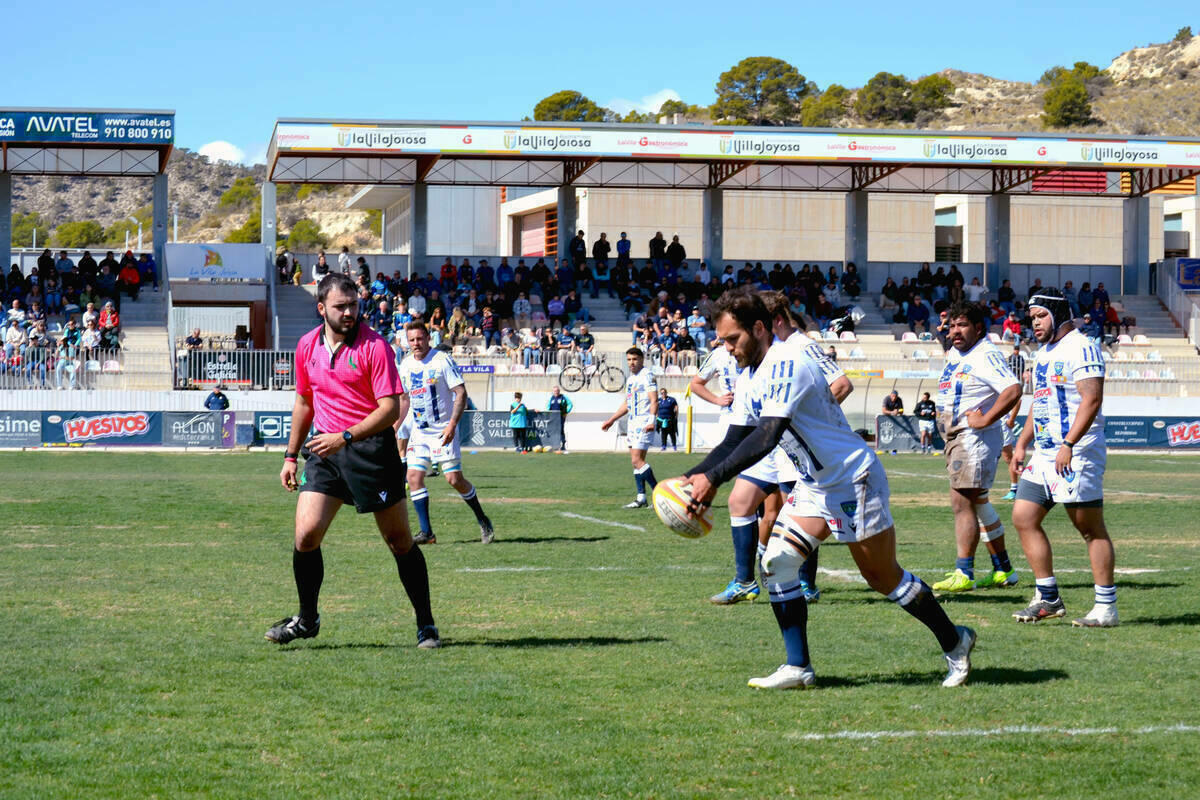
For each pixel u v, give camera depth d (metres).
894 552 6.74
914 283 50.88
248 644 7.90
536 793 5.01
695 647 7.93
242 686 6.73
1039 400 8.98
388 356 7.52
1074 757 5.55
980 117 182.12
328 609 9.28
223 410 36.84
